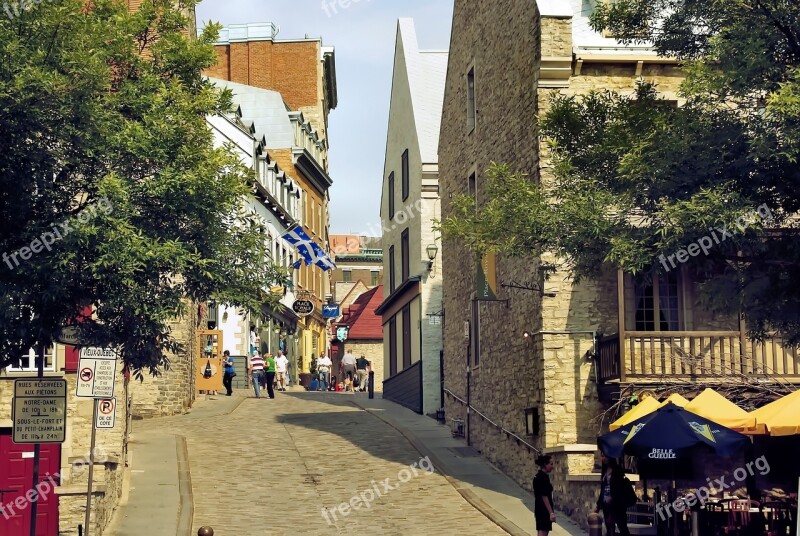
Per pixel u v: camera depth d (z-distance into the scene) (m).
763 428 18.53
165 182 15.95
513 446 24.72
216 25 17.95
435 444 29.09
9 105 14.53
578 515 20.58
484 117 27.52
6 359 15.62
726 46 15.62
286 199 54.47
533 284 23.31
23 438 15.34
